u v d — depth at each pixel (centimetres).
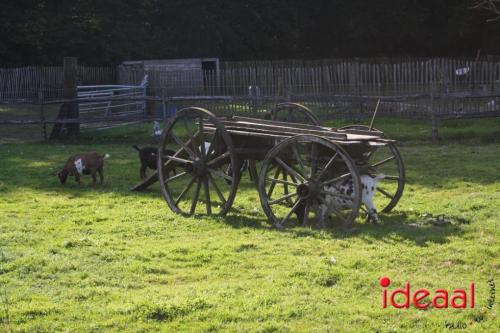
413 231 1330
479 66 3334
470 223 1402
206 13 6100
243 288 1021
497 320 905
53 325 891
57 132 3011
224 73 3884
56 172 2109
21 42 5275
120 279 1073
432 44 6925
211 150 1484
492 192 1714
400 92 3291
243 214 1523
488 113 2845
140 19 6131
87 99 3011
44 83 4069
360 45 6844
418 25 6631
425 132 2873
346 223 1330
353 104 3084
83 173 1895
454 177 1927
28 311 929
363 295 996
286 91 3328
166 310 922
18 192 1803
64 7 5731
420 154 2402
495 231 1323
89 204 1648
